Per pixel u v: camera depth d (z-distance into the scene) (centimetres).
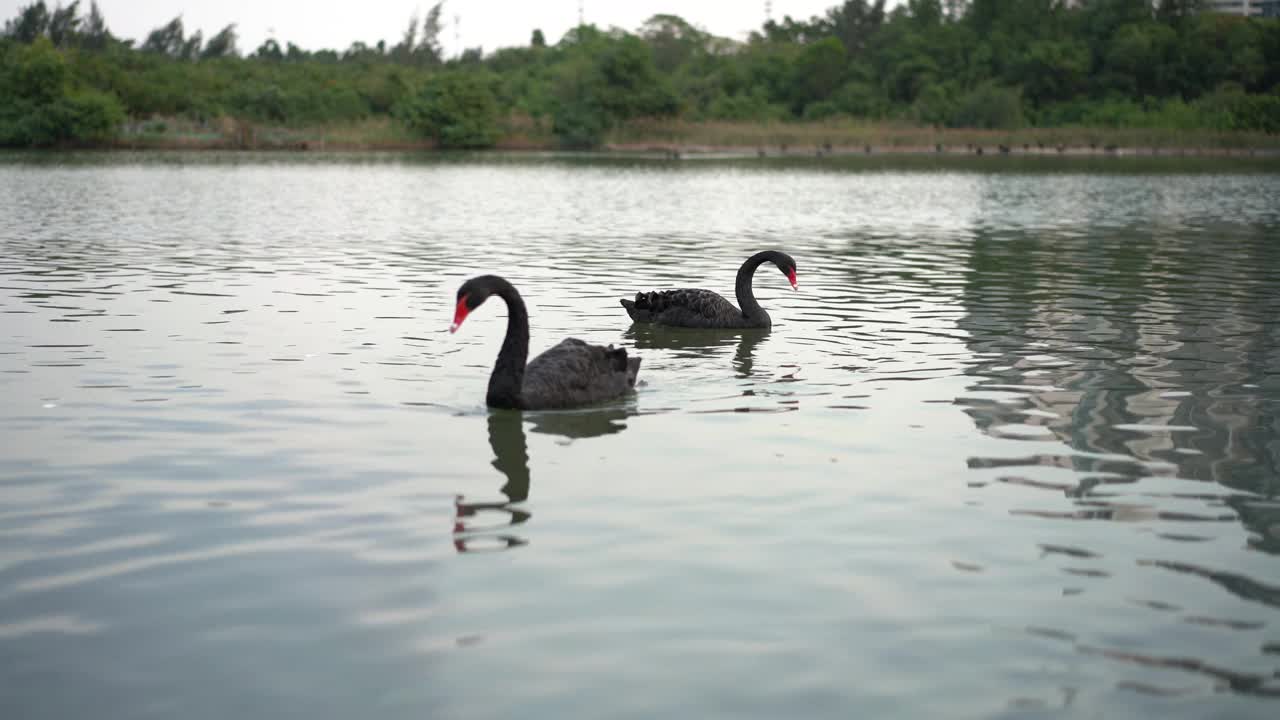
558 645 484
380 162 5894
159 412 858
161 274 1636
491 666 466
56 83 6975
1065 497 677
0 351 1077
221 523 623
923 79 10175
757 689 448
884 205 3262
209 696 443
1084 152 7856
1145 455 763
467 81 8019
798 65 10612
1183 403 906
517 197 3425
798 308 1416
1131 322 1298
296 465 729
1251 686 451
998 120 8812
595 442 791
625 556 581
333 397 912
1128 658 475
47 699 441
